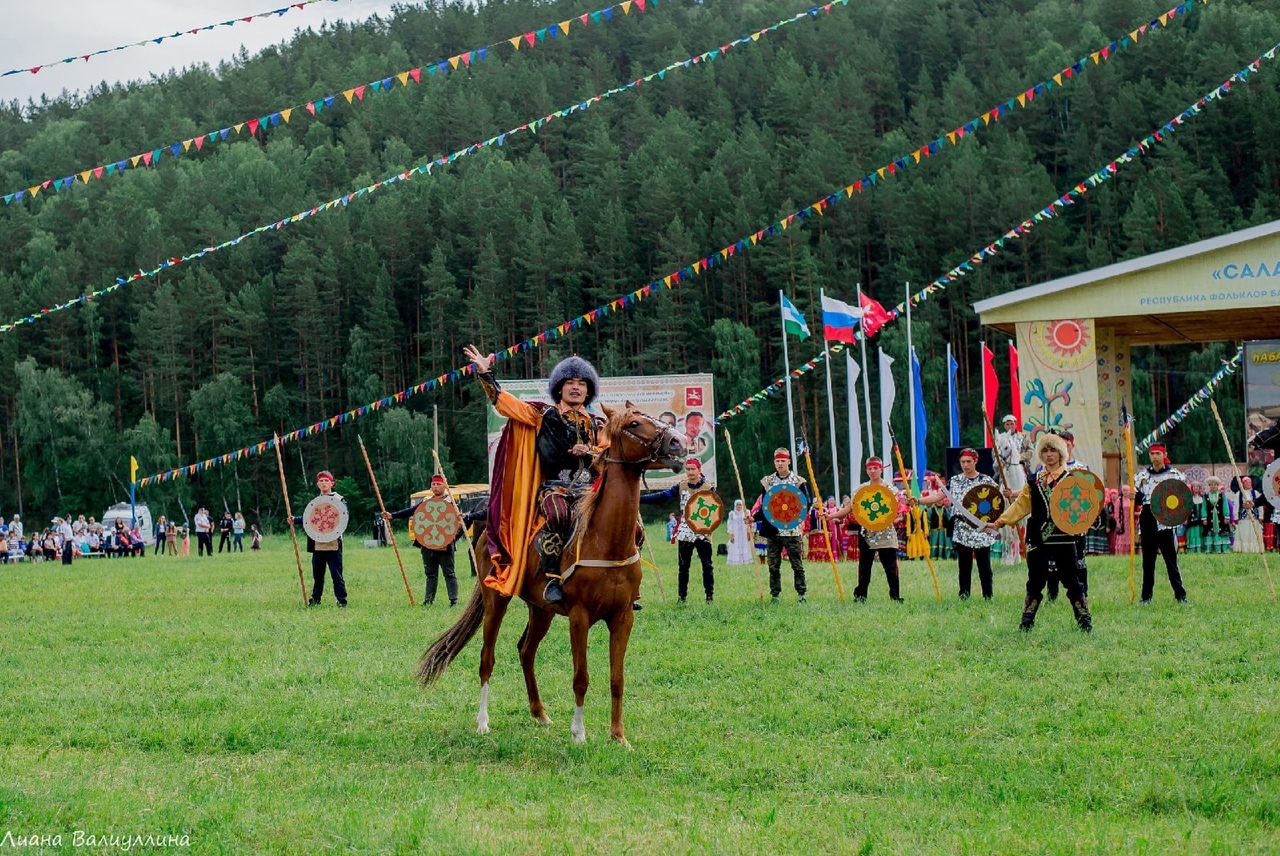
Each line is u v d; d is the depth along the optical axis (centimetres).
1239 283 2533
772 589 1719
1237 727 888
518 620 1623
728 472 6988
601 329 7694
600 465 913
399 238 8488
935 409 6825
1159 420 6769
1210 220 6650
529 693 1001
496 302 7631
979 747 874
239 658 1366
